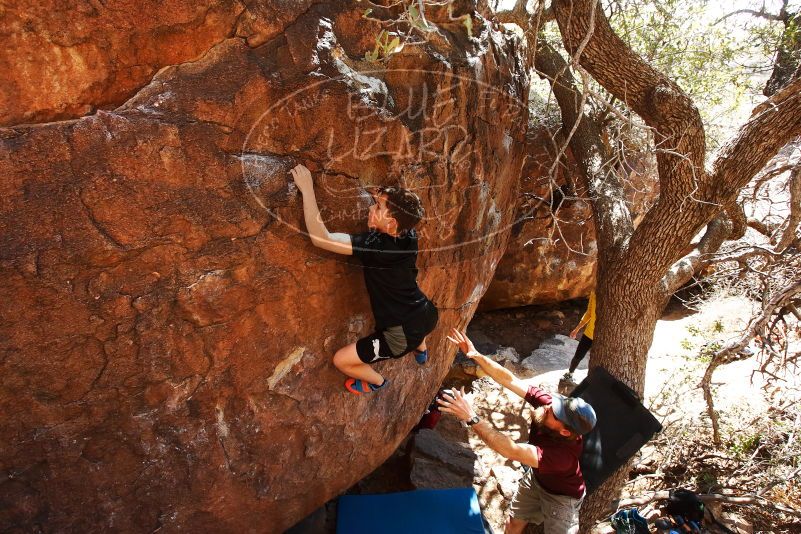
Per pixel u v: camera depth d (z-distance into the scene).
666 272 5.04
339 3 2.61
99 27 2.11
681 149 4.29
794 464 5.17
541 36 5.84
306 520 4.12
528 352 7.23
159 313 2.39
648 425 4.41
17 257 2.07
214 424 2.70
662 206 4.68
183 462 2.64
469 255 3.83
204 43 2.31
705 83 6.06
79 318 2.23
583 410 3.37
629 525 4.23
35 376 2.22
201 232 2.38
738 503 4.82
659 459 5.62
